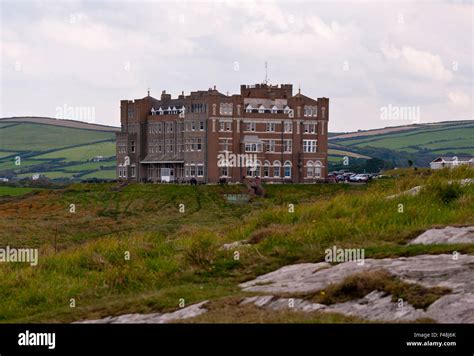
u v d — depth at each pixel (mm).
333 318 31406
